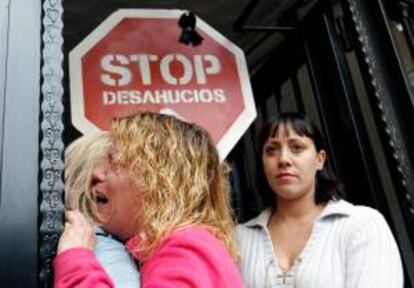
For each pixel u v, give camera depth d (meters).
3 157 0.68
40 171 0.69
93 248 0.66
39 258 0.65
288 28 1.76
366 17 1.39
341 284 1.01
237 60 1.34
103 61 1.23
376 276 0.97
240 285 0.66
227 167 0.85
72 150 0.75
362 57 1.34
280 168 1.17
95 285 0.58
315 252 1.07
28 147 0.69
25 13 0.76
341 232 1.07
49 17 0.77
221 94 1.28
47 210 0.67
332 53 1.54
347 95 1.49
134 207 0.70
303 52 1.70
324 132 1.57
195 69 1.29
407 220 1.24
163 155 0.72
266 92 1.92
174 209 0.68
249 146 1.88
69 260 0.60
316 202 1.20
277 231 1.17
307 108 1.85
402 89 1.30
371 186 1.40
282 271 1.08
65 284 0.58
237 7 1.97
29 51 0.74
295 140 1.19
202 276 0.61
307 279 1.03
